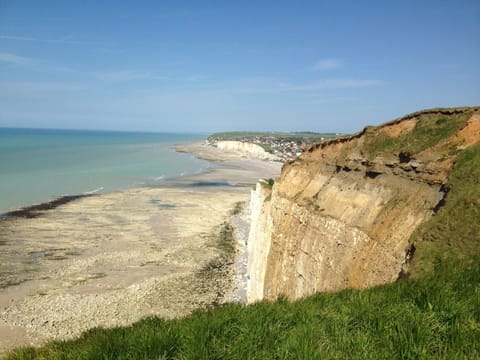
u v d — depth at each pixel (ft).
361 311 27.89
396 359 22.15
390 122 85.30
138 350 24.67
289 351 23.02
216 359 23.36
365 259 62.54
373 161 79.10
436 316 25.46
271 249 101.24
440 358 21.15
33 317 97.81
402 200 63.98
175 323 31.30
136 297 111.45
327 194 87.92
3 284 116.37
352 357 22.13
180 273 131.44
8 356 32.81
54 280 121.08
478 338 22.99
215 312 33.37
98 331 35.91
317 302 33.09
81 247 152.56
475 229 42.47
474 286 29.81
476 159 55.67
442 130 70.74
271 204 111.24
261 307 32.68
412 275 41.68
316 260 77.87
